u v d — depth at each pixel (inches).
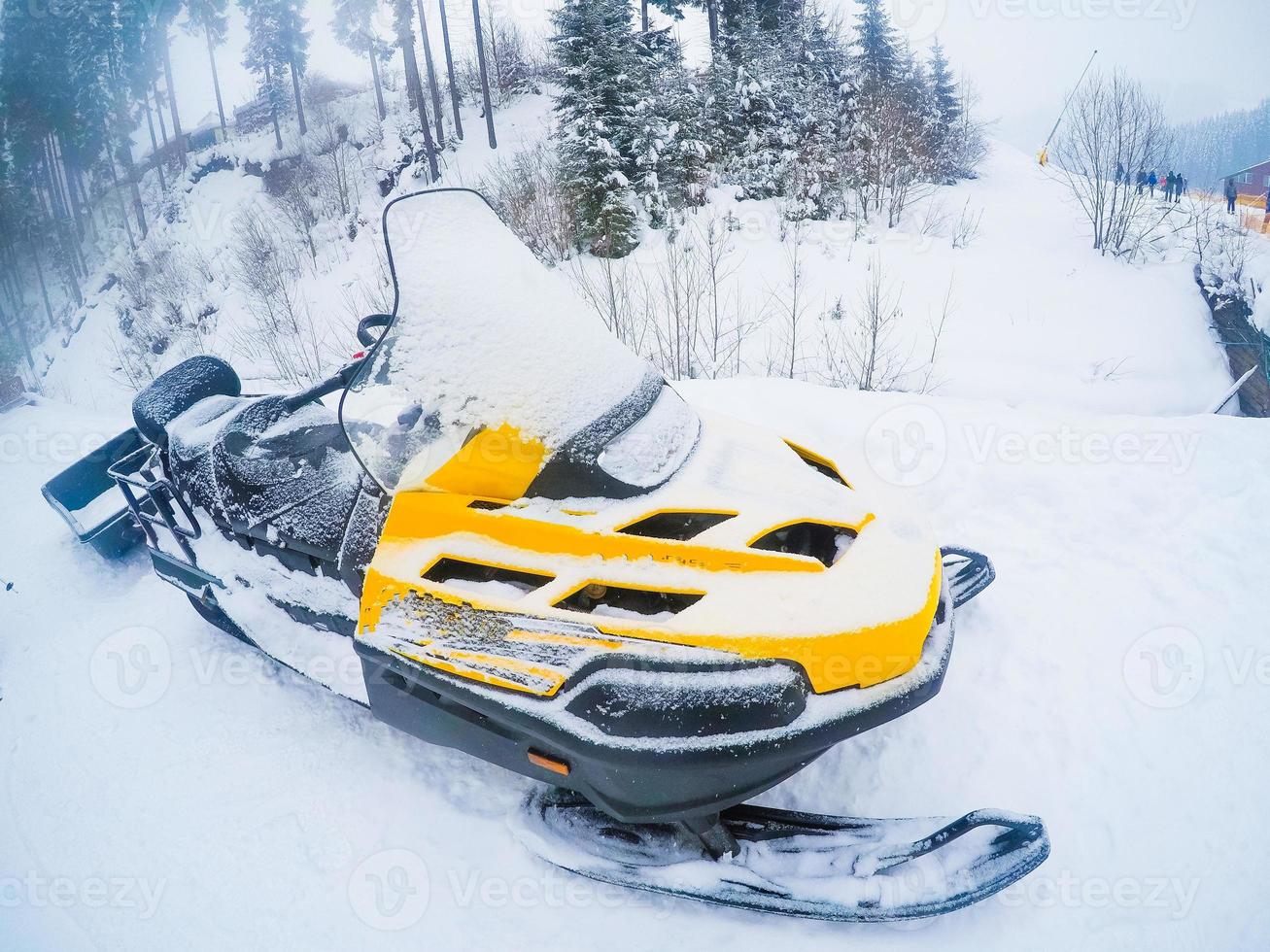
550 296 106.0
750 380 210.8
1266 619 116.0
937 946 78.7
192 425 141.6
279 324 498.3
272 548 123.3
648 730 73.6
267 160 1216.8
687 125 661.9
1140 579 125.8
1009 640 116.3
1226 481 143.3
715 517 90.3
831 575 82.1
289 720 118.6
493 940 83.0
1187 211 645.3
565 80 594.6
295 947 84.4
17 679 138.8
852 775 98.7
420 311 97.0
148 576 170.2
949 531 143.9
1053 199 765.9
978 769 97.4
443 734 92.0
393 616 88.5
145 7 1392.7
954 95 989.8
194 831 100.7
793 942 79.9
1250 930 79.0
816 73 780.0
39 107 1392.7
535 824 91.7
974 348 482.3
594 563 85.5
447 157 942.4
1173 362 485.7
